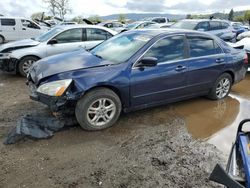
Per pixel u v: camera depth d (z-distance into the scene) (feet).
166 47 15.64
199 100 19.12
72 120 13.96
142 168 11.05
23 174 10.36
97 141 12.92
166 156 11.98
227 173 7.17
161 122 15.33
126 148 12.46
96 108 13.62
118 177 10.44
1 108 16.39
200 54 17.25
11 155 11.46
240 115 16.75
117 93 14.19
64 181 10.09
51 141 12.68
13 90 20.43
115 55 15.30
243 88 22.77
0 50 24.86
